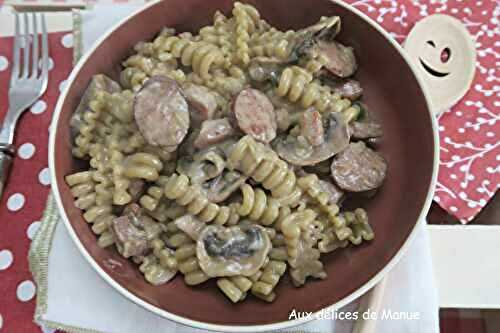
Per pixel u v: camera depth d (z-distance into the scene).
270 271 0.33
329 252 0.35
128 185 0.34
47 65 0.43
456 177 0.41
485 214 0.42
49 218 0.38
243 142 0.32
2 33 0.44
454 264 0.38
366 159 0.35
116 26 0.36
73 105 0.35
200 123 0.34
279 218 0.33
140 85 0.36
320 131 0.34
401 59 0.36
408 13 0.46
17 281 0.37
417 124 0.35
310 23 0.39
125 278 0.32
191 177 0.33
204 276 0.33
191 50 0.37
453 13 0.46
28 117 0.41
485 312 0.46
